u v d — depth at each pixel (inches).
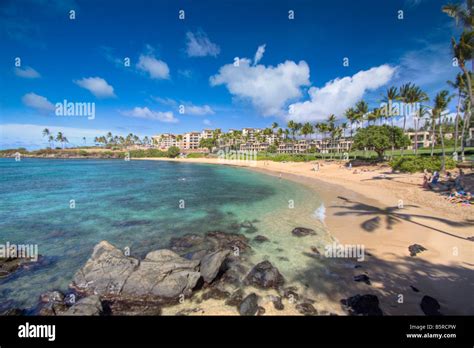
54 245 434.0
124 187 1136.8
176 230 518.3
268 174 1787.6
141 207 730.2
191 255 391.9
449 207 555.2
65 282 308.7
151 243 446.6
